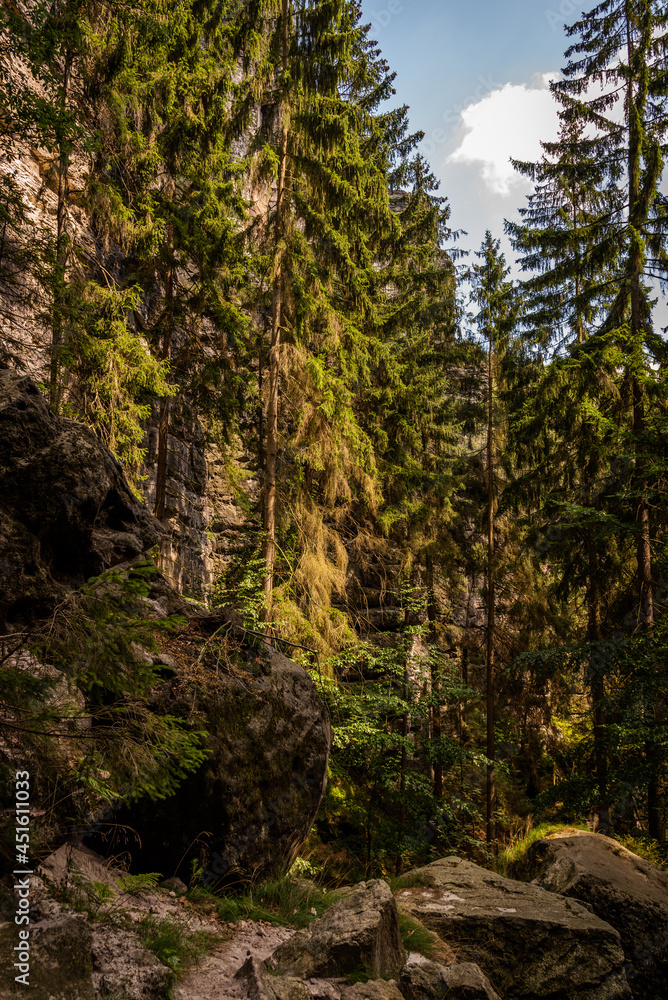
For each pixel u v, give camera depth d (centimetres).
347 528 1695
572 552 1512
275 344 1280
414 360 1714
